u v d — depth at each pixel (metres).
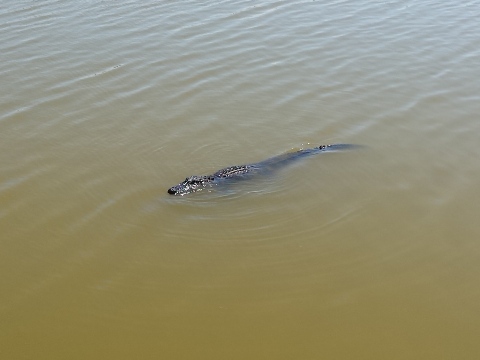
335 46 30.95
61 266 17.31
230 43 31.08
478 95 26.72
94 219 19.12
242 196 20.06
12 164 21.89
